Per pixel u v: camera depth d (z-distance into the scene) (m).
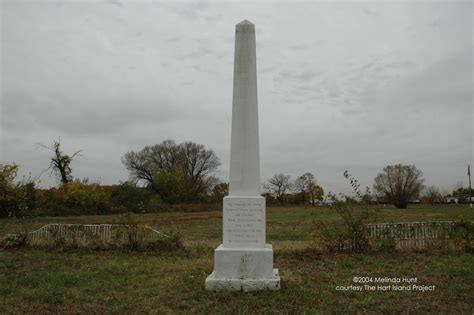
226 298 8.80
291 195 89.94
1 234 19.67
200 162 79.19
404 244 16.83
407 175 74.81
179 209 57.84
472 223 16.64
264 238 10.00
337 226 17.27
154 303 8.70
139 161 75.62
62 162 47.81
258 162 10.36
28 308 8.51
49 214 40.41
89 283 10.70
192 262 13.98
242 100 10.48
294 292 9.23
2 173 25.97
